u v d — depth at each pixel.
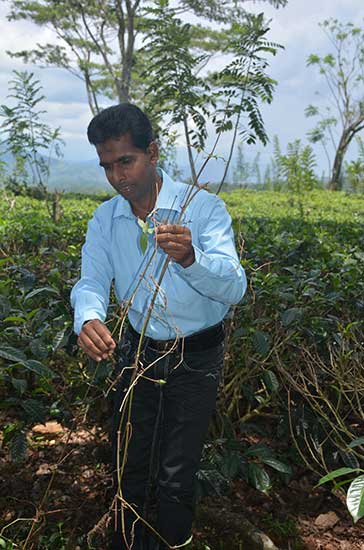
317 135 30.75
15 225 6.54
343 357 2.91
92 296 1.96
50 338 2.89
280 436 3.37
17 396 2.96
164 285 1.94
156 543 2.20
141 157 1.81
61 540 2.48
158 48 6.14
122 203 2.01
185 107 5.61
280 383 3.25
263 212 16.53
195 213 1.93
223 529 2.66
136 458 2.17
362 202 22.17
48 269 4.01
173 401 2.04
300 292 3.35
